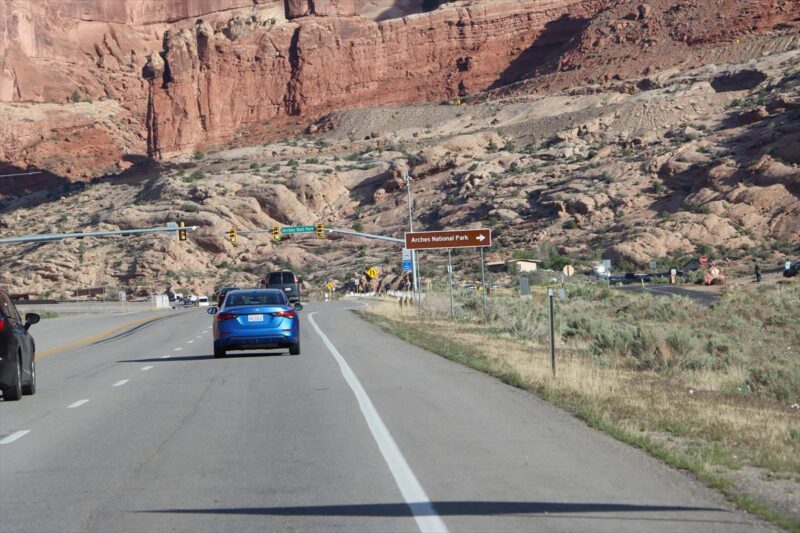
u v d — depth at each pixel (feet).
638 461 58.70
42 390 108.17
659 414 77.56
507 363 123.54
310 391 98.37
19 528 45.24
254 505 48.93
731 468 56.34
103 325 303.68
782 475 54.65
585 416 76.43
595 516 45.42
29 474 58.23
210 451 64.75
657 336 148.05
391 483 53.26
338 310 343.87
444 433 69.87
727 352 160.45
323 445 65.82
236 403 90.48
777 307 305.12
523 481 53.21
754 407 94.79
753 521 44.39
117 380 117.70
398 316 278.26
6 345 93.76
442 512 46.55
